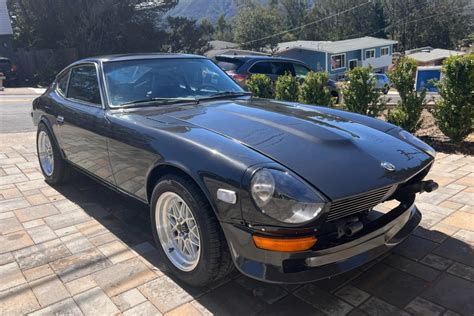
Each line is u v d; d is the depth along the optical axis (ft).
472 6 235.61
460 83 18.06
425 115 26.68
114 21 95.04
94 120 11.50
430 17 230.27
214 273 8.24
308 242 7.18
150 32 104.53
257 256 7.37
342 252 7.62
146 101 11.60
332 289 8.66
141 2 103.60
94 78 12.53
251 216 7.20
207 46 120.88
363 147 8.70
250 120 9.58
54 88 15.40
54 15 94.68
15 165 18.47
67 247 10.74
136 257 10.16
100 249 10.61
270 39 206.49
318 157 7.95
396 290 8.55
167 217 9.34
